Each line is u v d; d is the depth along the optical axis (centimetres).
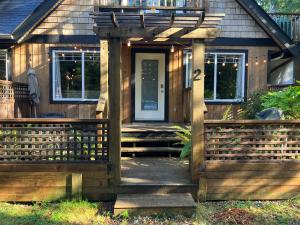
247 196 557
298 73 1115
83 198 548
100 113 690
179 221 480
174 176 594
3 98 816
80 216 493
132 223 472
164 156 765
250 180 557
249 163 555
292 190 561
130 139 786
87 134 548
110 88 546
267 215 502
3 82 820
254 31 1024
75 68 1005
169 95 1038
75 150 549
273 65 1234
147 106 1045
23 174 543
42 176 544
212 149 555
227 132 556
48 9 970
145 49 1030
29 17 964
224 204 544
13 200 543
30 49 991
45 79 998
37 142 545
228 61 1032
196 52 550
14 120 540
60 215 493
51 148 546
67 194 545
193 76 550
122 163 695
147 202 502
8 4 1101
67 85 1008
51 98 998
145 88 1041
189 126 891
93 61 1006
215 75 1031
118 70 546
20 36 960
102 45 785
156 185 546
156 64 1039
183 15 511
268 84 1048
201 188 548
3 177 542
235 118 1027
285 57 1124
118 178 546
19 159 547
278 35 1009
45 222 473
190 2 972
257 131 557
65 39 993
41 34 989
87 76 1008
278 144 561
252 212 512
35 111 996
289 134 563
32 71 973
